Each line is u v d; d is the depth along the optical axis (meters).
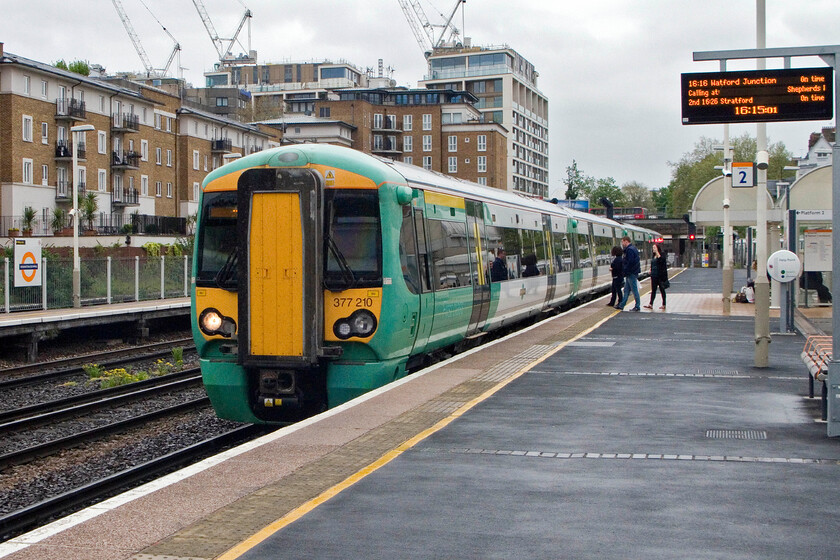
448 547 6.47
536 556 6.29
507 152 154.25
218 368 13.68
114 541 6.57
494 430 10.61
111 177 79.38
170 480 8.27
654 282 31.08
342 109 131.62
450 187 17.91
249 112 130.88
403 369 14.74
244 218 13.05
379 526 6.96
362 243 13.51
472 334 19.78
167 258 41.91
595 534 6.78
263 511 7.34
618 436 10.34
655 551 6.39
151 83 132.50
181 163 90.88
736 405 12.46
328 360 13.46
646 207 192.75
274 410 13.70
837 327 10.33
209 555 6.29
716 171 107.69
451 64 166.25
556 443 9.94
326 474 8.52
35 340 28.34
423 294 15.11
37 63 70.88
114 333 33.78
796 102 14.38
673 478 8.45
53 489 12.10
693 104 14.72
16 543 6.53
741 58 12.55
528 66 179.38
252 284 13.04
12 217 66.12
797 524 7.04
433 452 9.47
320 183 13.16
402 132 137.12
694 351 18.94
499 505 7.53
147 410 18.09
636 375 15.27
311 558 6.25
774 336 22.39
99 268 37.12
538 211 27.28
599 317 27.83
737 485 8.20
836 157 10.30
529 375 15.10
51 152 72.19
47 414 16.62
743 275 71.38
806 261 26.50
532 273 25.36
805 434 10.52
